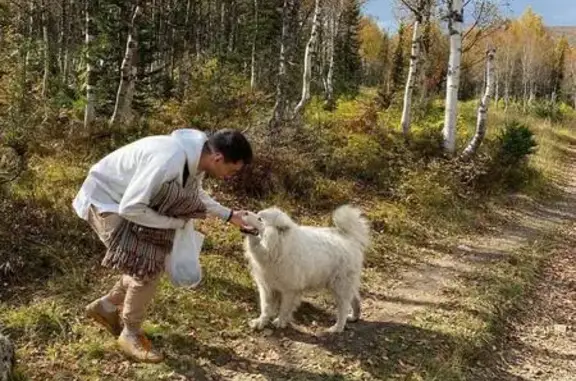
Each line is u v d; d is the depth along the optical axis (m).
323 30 28.38
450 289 7.50
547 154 21.23
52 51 21.11
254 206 9.21
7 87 10.75
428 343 5.83
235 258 7.03
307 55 17.45
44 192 7.27
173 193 4.03
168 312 5.49
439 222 10.68
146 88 16.53
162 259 4.23
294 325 5.82
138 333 4.66
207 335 5.30
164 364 4.71
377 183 11.83
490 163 14.70
